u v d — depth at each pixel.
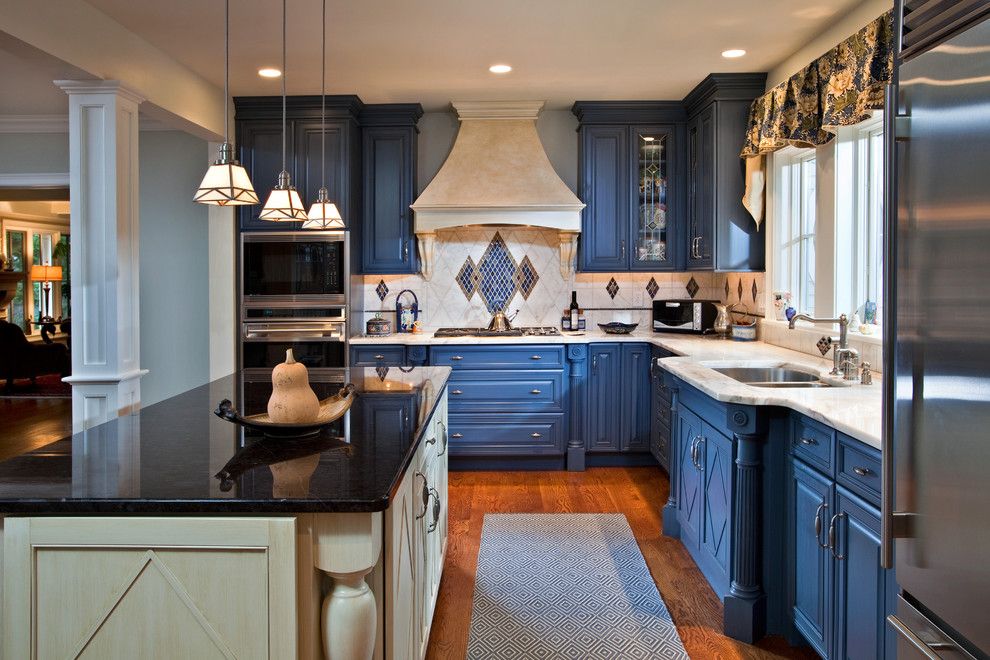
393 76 4.62
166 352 5.52
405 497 1.98
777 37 3.91
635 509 4.29
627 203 5.31
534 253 5.63
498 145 5.33
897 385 1.65
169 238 5.49
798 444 2.60
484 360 5.09
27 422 7.05
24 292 11.47
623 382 5.13
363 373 3.54
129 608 1.54
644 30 3.79
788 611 2.71
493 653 2.65
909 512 1.61
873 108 3.12
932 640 1.57
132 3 3.38
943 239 1.47
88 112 3.60
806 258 4.27
